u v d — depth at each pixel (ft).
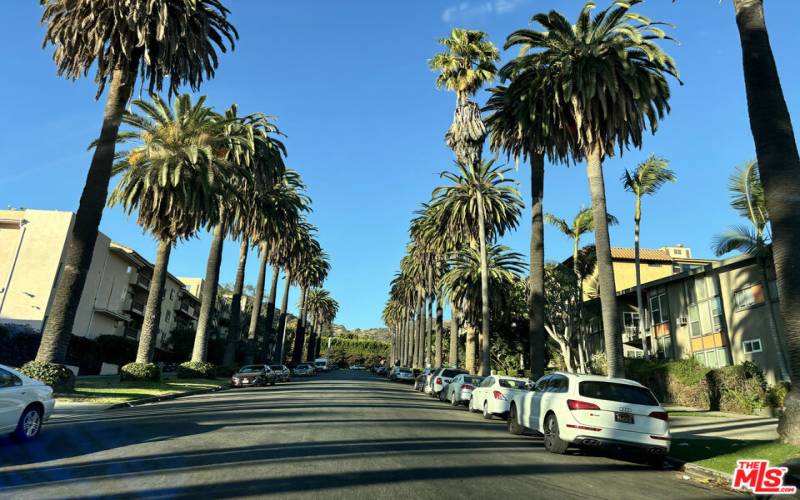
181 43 66.64
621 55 56.54
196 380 98.53
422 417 50.80
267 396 69.97
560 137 64.54
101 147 62.69
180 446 28.58
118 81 64.08
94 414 45.03
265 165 111.34
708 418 58.54
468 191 111.24
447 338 257.75
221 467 23.50
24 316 105.91
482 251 98.37
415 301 234.17
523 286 139.95
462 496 20.33
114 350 133.80
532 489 22.21
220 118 94.73
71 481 20.49
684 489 24.77
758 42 35.32
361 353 450.30
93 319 134.51
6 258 108.88
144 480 20.80
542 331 73.61
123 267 150.51
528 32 63.67
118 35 61.41
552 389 35.35
